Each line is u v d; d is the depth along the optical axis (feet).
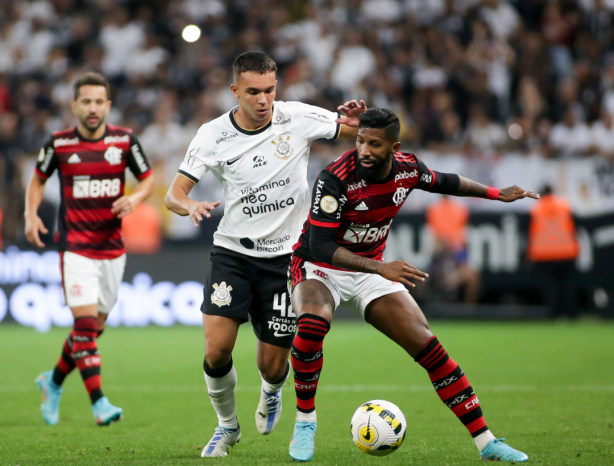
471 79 193.98
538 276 162.40
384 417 53.62
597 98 194.18
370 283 56.18
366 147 51.83
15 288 161.79
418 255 162.81
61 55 211.20
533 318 163.22
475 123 182.91
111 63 207.41
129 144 78.69
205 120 184.24
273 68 58.49
